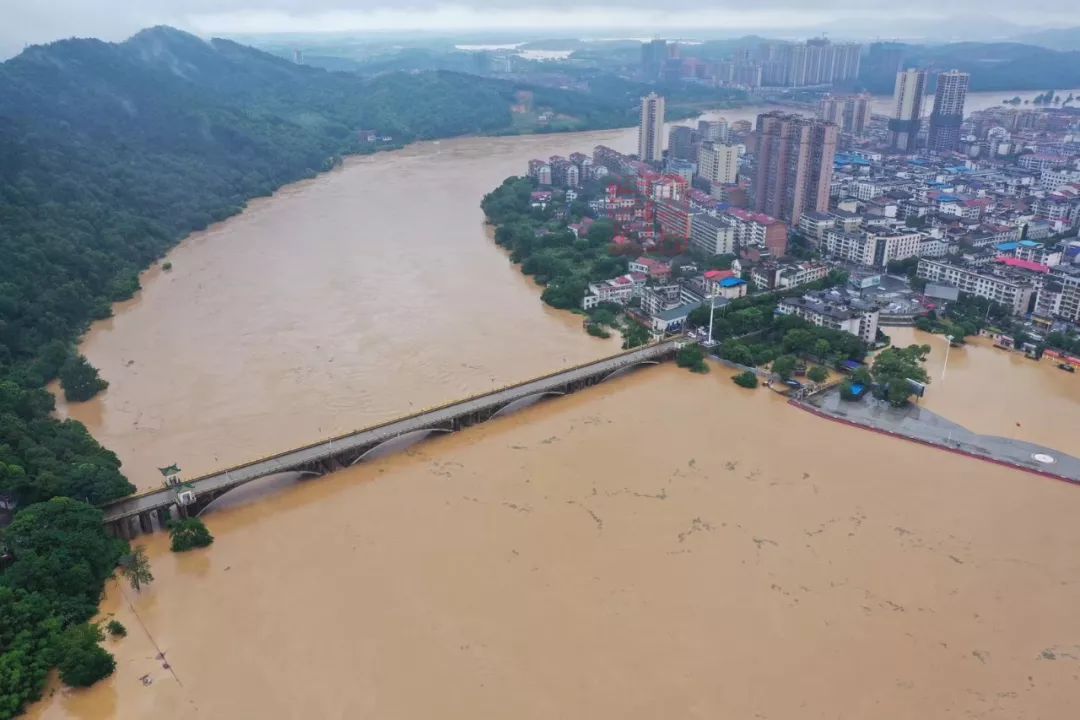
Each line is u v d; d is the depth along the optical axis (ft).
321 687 567.18
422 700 554.87
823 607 638.94
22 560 638.53
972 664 585.63
